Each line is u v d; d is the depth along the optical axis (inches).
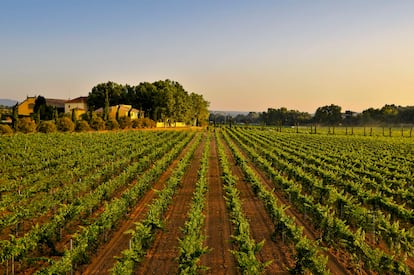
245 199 853.8
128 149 1656.0
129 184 1002.7
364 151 1803.6
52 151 1449.3
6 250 439.8
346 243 497.0
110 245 558.9
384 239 542.6
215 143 2506.2
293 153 1652.3
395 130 4982.8
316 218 617.3
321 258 438.6
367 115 6579.7
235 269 476.1
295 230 521.7
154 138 2305.6
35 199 735.1
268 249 550.0
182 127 4611.2
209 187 984.9
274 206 647.8
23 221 623.5
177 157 1630.2
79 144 1720.0
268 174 1130.0
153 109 4128.9
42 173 1019.3
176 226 650.8
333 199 726.5
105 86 4645.7
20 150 1437.0
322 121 6998.0
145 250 515.8
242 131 3907.5
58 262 412.5
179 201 831.7
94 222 557.0
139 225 532.7
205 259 507.2
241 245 476.4
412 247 499.8
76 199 709.9
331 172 1031.6
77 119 2839.6
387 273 438.9
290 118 7711.6
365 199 735.7
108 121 2910.9
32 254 490.9
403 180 1009.5
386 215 695.1
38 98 3166.8
